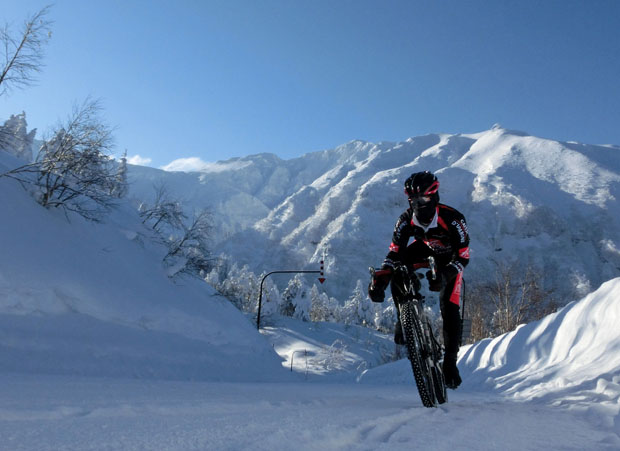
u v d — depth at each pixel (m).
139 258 15.73
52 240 12.51
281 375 16.75
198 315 15.38
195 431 1.58
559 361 7.05
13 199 12.56
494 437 1.90
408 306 3.19
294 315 70.31
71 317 11.38
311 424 1.81
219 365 14.28
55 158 13.65
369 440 1.67
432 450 1.55
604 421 2.47
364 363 42.19
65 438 1.34
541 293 31.38
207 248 18.45
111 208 16.84
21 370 9.20
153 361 12.16
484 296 32.06
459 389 7.97
